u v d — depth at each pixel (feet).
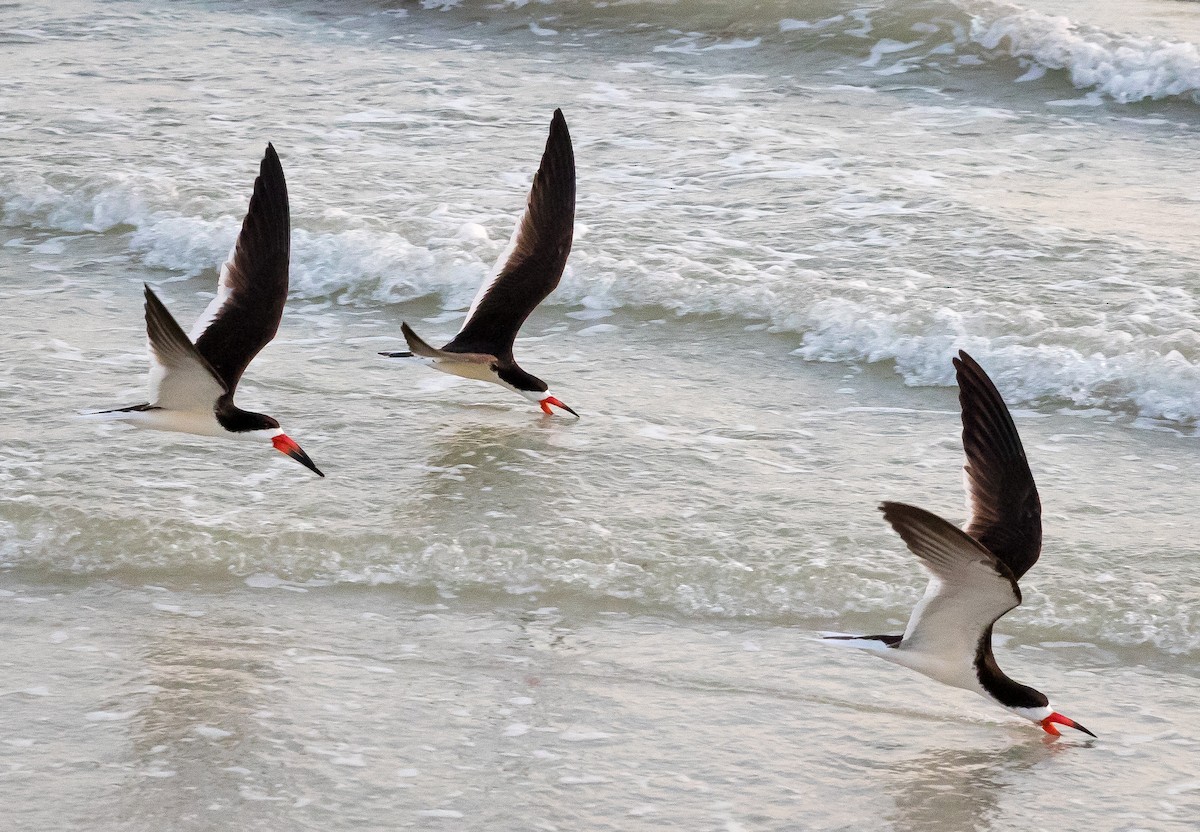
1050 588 35.27
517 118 69.00
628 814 27.61
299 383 47.14
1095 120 69.00
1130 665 32.86
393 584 36.14
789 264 53.93
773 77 74.95
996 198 59.26
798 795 28.27
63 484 39.70
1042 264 53.06
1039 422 44.86
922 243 55.21
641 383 47.44
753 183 61.31
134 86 72.84
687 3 81.87
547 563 36.60
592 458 42.14
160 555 36.91
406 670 32.48
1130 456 42.47
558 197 43.91
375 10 85.92
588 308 52.65
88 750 29.19
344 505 39.24
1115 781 28.71
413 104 70.74
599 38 80.53
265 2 88.17
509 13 83.76
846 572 35.81
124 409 35.58
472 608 35.19
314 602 35.35
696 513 38.81
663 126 67.92
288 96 71.87
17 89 71.87
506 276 44.01
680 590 35.60
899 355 48.49
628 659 33.06
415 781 28.45
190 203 59.11
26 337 49.29
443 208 58.70
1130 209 57.98
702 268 53.42
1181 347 46.68
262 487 40.27
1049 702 31.45
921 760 29.43
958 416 45.01
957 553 25.77
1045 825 27.45
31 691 31.27
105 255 57.16
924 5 77.87
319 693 31.45
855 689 31.94
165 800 27.63
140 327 50.47
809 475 41.09
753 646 33.63
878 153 64.59
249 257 37.04
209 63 76.69
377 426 44.24
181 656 32.76
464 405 45.80
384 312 53.16
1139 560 36.35
